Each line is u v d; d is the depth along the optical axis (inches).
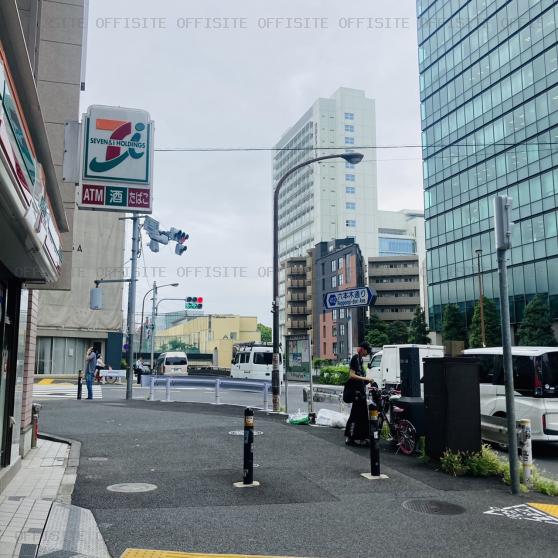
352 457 353.1
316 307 3464.6
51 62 408.8
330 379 1549.0
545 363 398.3
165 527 212.2
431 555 187.5
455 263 2253.9
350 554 187.2
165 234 950.4
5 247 226.4
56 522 212.4
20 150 163.2
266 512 233.6
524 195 1897.1
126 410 631.8
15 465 299.9
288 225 5546.3
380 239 5004.9
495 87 2066.9
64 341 1537.9
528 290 1856.5
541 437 386.9
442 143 2374.5
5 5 157.5
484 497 260.7
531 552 191.0
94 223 1611.7
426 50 2524.6
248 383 730.2
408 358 410.3
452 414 312.8
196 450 377.4
